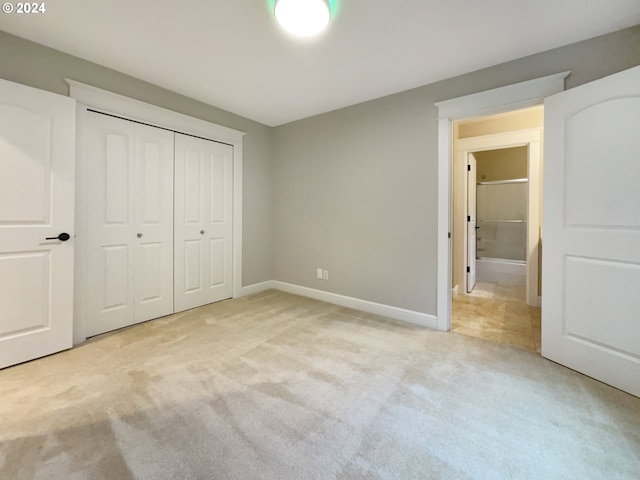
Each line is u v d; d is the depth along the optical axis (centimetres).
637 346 163
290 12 162
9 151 191
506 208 557
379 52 215
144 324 272
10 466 116
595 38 195
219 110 331
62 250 214
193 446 128
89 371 189
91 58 227
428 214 268
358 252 318
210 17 179
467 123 373
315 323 277
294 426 141
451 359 208
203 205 325
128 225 263
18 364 196
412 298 280
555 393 167
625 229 168
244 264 372
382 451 126
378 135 297
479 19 178
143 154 271
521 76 221
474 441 132
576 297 191
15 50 199
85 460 119
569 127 191
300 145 368
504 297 380
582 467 118
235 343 233
